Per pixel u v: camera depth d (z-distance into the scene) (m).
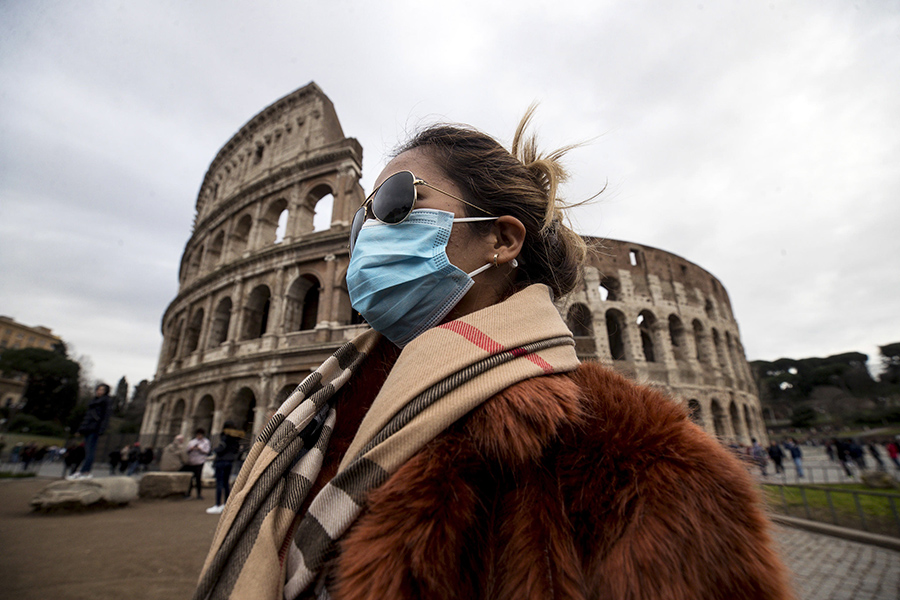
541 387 0.84
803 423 67.38
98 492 9.04
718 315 32.56
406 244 1.31
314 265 21.08
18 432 50.75
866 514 9.23
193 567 5.46
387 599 0.64
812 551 7.60
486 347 0.91
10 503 9.61
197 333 26.56
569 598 0.64
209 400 22.66
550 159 1.49
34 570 5.04
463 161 1.39
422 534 0.69
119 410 77.06
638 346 26.05
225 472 9.68
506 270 1.35
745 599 0.59
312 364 18.75
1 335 84.44
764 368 97.88
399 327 1.35
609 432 0.80
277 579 0.93
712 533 0.62
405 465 0.78
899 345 83.06
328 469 1.22
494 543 0.76
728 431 27.05
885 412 60.34
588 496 0.74
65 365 60.81
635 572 0.60
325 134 25.73
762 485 0.87
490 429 0.78
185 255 34.84
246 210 26.47
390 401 0.91
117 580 4.86
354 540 0.73
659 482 0.68
